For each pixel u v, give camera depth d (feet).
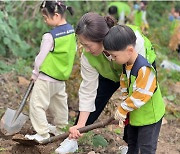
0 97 17.49
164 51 26.14
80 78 17.74
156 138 11.45
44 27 23.70
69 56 13.91
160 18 32.73
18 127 14.46
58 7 13.55
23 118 14.48
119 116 10.84
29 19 23.97
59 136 12.64
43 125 13.89
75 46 14.15
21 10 24.09
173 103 19.51
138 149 11.98
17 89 18.26
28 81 19.21
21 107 14.34
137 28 11.30
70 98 17.74
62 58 13.71
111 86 12.98
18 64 20.47
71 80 17.76
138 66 10.34
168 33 28.45
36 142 13.02
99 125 11.75
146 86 10.37
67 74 13.99
